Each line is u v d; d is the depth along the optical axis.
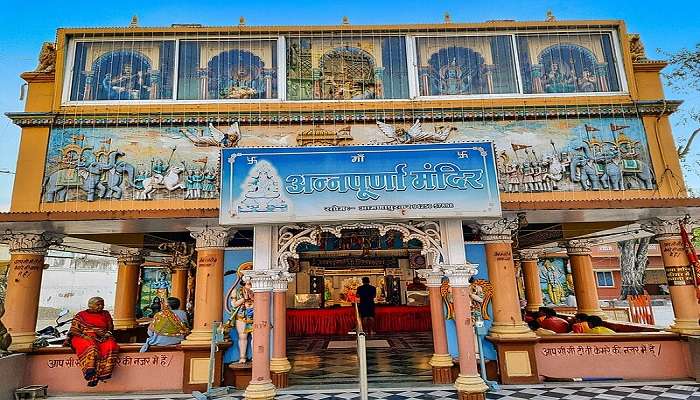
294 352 11.06
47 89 8.38
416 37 8.92
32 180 7.80
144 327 12.52
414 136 8.22
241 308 8.31
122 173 7.91
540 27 8.90
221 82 8.55
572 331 9.39
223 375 8.05
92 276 25.05
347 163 6.87
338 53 8.81
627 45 8.75
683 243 8.16
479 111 8.38
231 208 6.65
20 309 7.79
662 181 8.00
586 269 12.11
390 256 16.11
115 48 8.63
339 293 16.84
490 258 8.17
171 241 11.08
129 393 7.84
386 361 9.69
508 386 7.63
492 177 6.81
